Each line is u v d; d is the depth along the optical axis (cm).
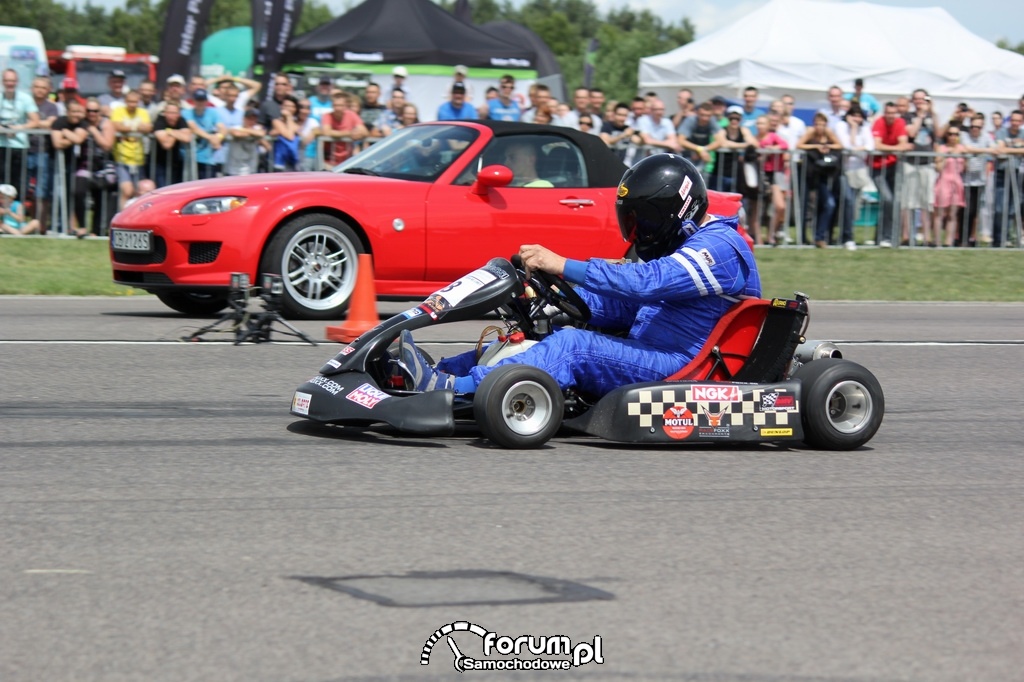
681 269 805
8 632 463
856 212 2298
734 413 802
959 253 2291
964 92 3075
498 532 604
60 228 1978
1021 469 793
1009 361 1280
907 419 960
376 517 625
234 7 9975
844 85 2992
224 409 899
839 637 479
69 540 575
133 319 1373
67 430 816
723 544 596
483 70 3055
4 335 1211
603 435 795
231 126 2005
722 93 3008
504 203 1426
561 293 854
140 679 424
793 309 820
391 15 3008
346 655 448
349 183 1388
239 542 577
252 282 1342
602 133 2188
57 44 11931
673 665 448
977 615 507
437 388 799
